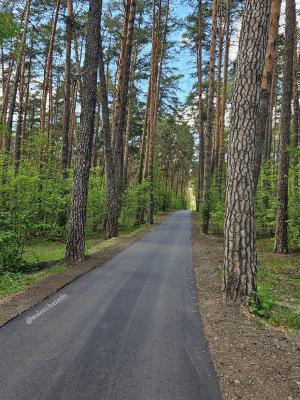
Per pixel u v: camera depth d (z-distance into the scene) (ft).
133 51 109.50
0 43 33.83
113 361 14.89
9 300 23.02
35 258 42.52
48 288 26.09
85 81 38.73
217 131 92.89
